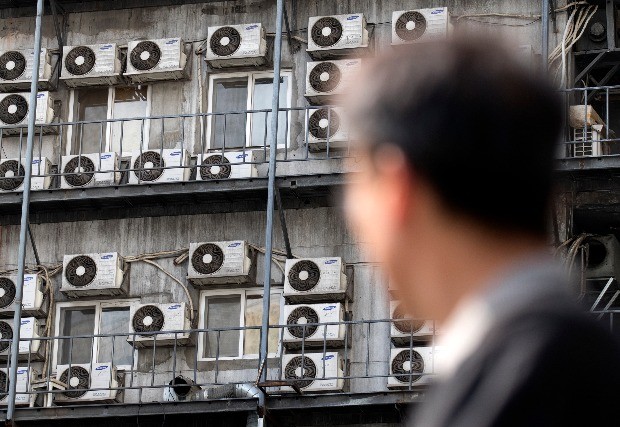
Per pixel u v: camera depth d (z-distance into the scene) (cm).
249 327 2536
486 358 238
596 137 2627
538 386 233
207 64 2869
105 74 2869
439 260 248
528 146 246
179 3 2928
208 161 2764
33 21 2992
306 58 2842
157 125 2870
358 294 2656
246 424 2544
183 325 2672
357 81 256
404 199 250
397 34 2747
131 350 2739
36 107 2886
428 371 2539
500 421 231
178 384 2606
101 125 2845
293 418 2564
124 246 2797
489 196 246
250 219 2764
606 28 2747
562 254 2573
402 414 2512
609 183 2580
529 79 248
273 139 2638
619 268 2642
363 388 2612
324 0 2875
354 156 258
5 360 2769
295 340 2603
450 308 248
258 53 2806
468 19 2797
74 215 2834
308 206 2727
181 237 2780
